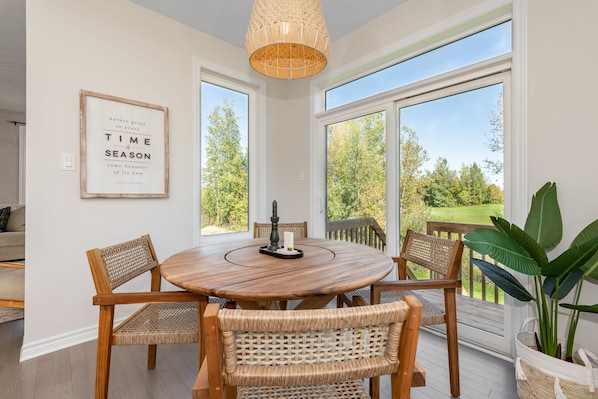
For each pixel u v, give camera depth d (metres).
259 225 2.45
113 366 1.70
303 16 1.43
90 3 2.03
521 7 1.69
